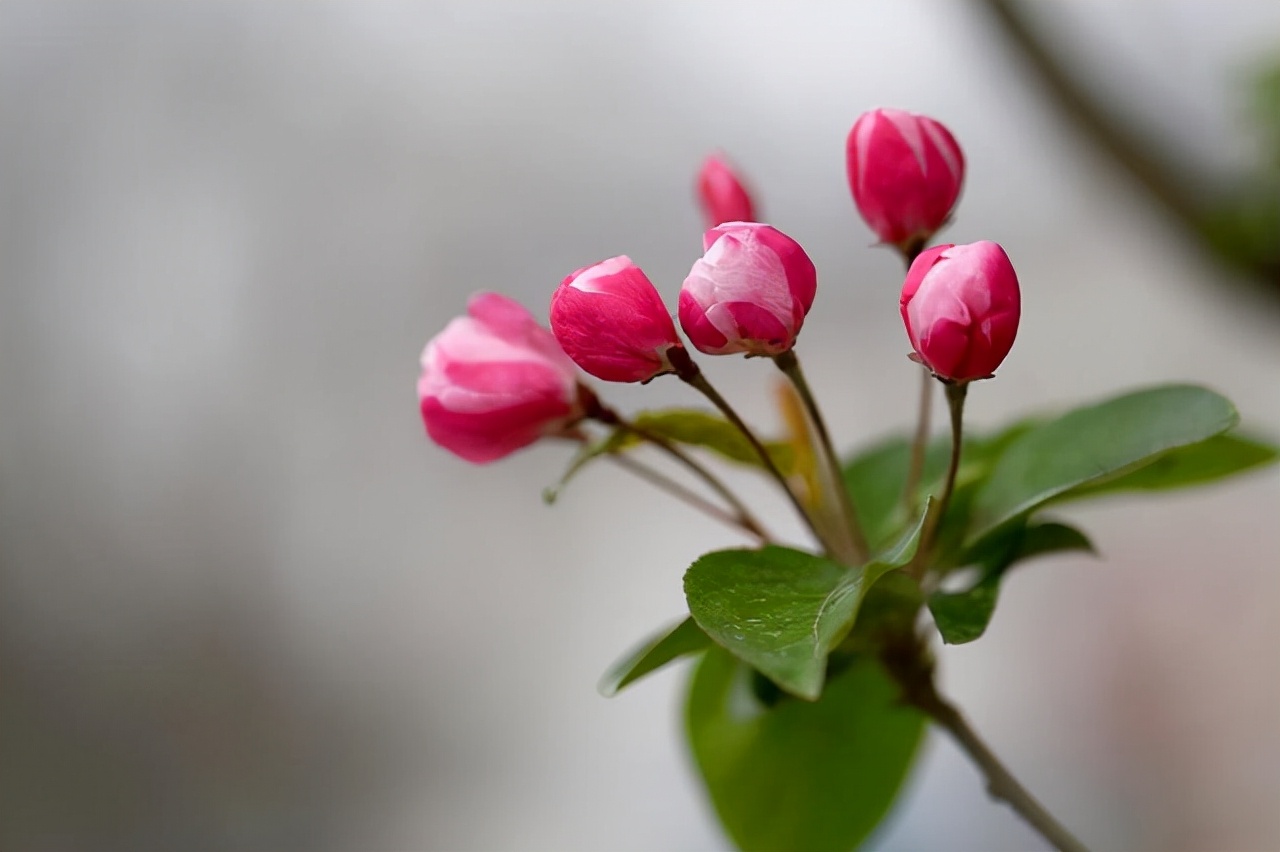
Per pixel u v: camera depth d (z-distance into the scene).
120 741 0.66
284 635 0.69
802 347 0.69
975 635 0.34
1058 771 0.68
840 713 0.40
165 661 0.67
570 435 0.37
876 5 0.68
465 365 0.36
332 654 0.69
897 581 0.35
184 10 0.68
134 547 0.68
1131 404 0.37
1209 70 0.60
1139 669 0.69
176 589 0.68
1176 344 0.69
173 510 0.68
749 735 0.40
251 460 0.69
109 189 0.68
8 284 0.67
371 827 0.68
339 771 0.69
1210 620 0.69
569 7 0.69
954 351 0.34
